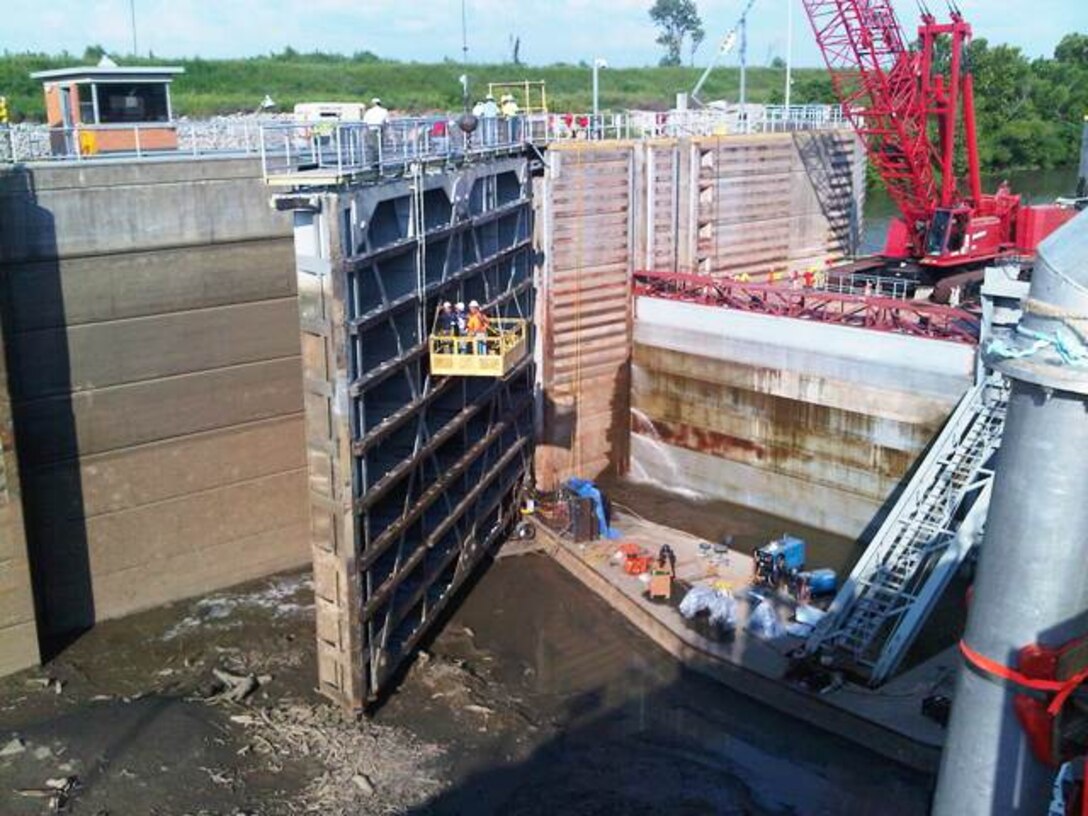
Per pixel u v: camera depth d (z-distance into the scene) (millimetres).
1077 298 6762
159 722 25750
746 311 40688
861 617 28719
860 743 26047
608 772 25359
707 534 39969
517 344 31953
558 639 32156
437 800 23812
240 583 35812
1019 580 7285
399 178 28234
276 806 23109
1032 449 7094
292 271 34406
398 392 29609
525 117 41000
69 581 32062
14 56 79312
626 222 43594
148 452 32875
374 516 29188
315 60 106188
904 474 37000
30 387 30234
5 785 23297
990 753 7582
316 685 28688
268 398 34969
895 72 47562
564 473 44000
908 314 38375
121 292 31219
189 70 87562
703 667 29719
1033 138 127438
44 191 29375
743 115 55094
